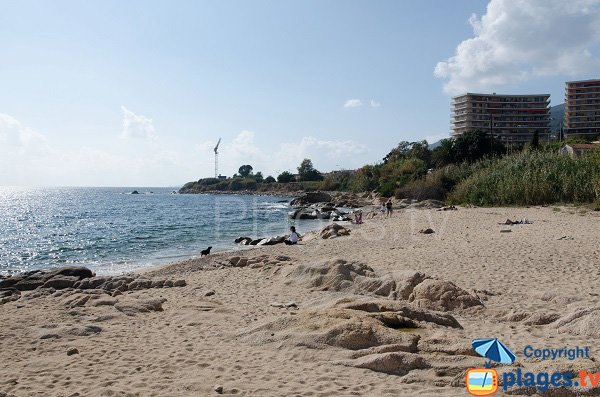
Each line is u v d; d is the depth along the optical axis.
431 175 47.81
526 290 9.61
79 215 56.00
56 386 5.42
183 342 7.01
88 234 33.19
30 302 10.00
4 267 20.03
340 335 6.33
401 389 5.04
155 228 36.72
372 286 9.84
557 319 7.36
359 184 75.25
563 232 18.02
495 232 19.55
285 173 133.25
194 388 5.21
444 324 7.30
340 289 10.18
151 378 5.57
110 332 7.69
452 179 45.31
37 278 12.94
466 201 37.66
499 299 9.00
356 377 5.41
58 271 13.45
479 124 110.75
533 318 7.48
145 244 26.56
